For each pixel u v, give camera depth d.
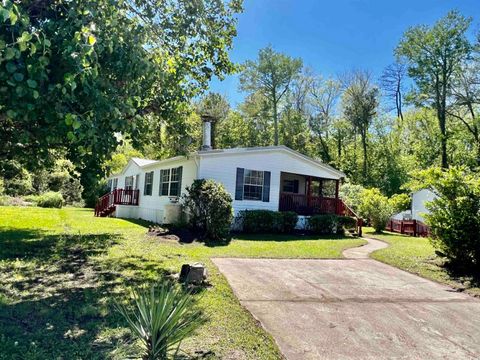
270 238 12.57
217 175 13.79
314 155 36.44
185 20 6.05
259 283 6.23
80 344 3.38
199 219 11.80
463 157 26.92
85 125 3.12
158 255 7.86
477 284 6.93
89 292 4.95
